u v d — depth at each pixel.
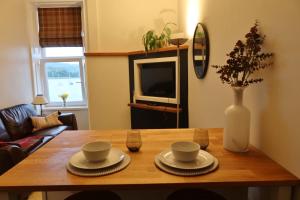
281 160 1.15
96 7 3.92
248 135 1.31
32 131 3.64
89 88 3.89
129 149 1.34
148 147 1.39
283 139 1.12
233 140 1.31
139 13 4.01
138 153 1.31
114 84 3.91
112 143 1.48
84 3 4.07
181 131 1.70
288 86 1.07
